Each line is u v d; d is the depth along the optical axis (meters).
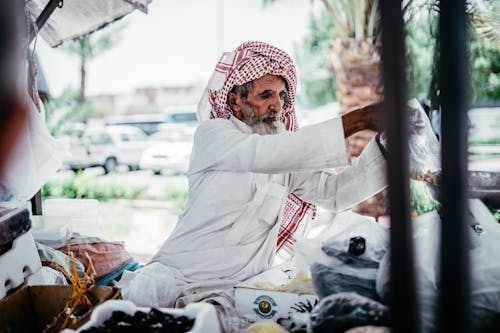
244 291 1.56
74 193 10.30
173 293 1.80
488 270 1.31
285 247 2.31
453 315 0.81
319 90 13.02
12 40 1.09
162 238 7.28
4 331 1.48
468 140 0.81
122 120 20.11
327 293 1.41
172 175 13.80
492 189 1.66
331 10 5.02
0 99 1.12
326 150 1.70
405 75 0.80
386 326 1.25
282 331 1.36
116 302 1.33
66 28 3.05
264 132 2.09
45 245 2.44
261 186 2.03
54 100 14.84
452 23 0.78
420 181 1.59
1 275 1.61
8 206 1.75
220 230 2.02
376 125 1.68
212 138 2.01
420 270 1.23
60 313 1.49
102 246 2.66
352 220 1.58
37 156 2.34
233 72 2.07
